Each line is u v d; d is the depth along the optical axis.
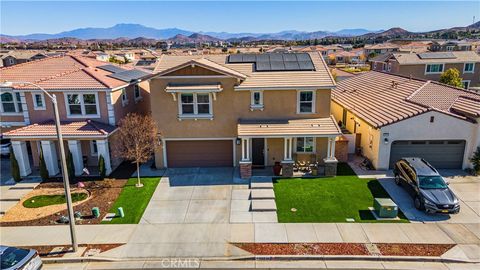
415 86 24.61
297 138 21.22
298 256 12.68
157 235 14.41
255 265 12.41
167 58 23.86
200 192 18.41
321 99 20.81
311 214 15.68
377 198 15.95
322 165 21.53
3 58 74.56
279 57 23.78
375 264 12.29
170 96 20.77
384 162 20.30
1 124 23.67
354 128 24.81
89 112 22.22
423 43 118.31
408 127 19.61
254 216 15.72
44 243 14.09
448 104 21.41
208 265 12.45
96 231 14.86
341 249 13.05
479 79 51.00
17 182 20.36
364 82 32.28
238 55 24.42
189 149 21.95
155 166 22.20
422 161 17.91
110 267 12.53
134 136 19.22
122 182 20.00
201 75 20.41
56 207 17.19
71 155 20.56
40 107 22.27
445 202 15.01
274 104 20.94
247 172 20.02
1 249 11.61
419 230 14.22
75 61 26.55
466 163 20.08
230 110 21.06
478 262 12.24
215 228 14.80
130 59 85.00
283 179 19.59
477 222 14.73
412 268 12.04
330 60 97.12
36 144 22.41
